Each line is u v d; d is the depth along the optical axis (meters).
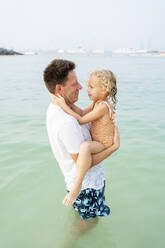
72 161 2.12
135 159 3.85
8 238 2.40
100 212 2.31
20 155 3.94
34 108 7.15
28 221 2.62
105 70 2.32
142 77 17.03
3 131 5.06
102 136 2.17
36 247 2.30
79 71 20.58
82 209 2.27
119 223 2.60
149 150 4.14
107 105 2.22
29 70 22.14
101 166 2.29
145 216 2.69
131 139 4.62
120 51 199.12
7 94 9.67
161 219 2.64
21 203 2.87
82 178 2.00
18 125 5.48
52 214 2.73
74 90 2.04
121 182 3.27
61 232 2.48
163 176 3.39
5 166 3.60
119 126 5.38
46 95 9.49
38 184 3.21
